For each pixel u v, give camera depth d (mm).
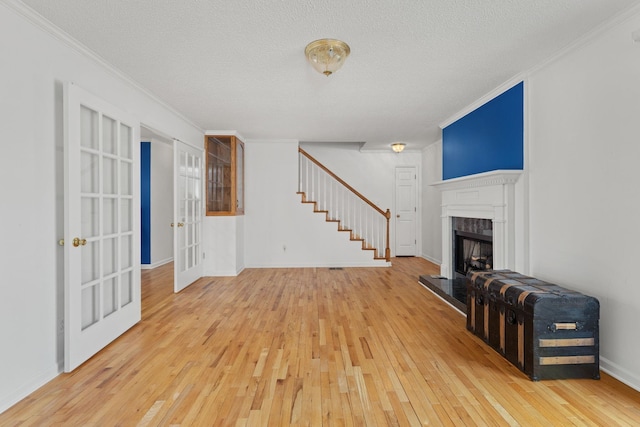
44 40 2186
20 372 1995
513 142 3277
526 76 3064
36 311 2121
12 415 1818
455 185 4316
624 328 2168
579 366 2191
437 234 6559
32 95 2098
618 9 2074
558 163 2715
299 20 2178
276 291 4469
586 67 2414
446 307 3758
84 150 2447
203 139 5414
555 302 2180
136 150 3193
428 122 4887
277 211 6172
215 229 5469
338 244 6246
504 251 3299
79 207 2352
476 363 2426
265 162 6141
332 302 3957
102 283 2662
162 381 2172
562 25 2256
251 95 3658
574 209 2555
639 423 1752
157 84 3312
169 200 6793
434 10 2070
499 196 3357
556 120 2725
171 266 6340
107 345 2717
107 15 2107
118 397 1989
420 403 1933
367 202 6367
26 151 2059
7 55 1925
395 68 2955
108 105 2725
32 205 2102
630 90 2098
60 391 2051
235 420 1776
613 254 2236
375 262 6277
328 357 2516
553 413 1839
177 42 2471
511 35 2391
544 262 2896
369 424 1746
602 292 2322
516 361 2352
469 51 2635
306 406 1902
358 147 7414
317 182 6645
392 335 2945
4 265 1913
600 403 1933
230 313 3551
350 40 2445
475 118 4012
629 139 2111
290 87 3406
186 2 1974
